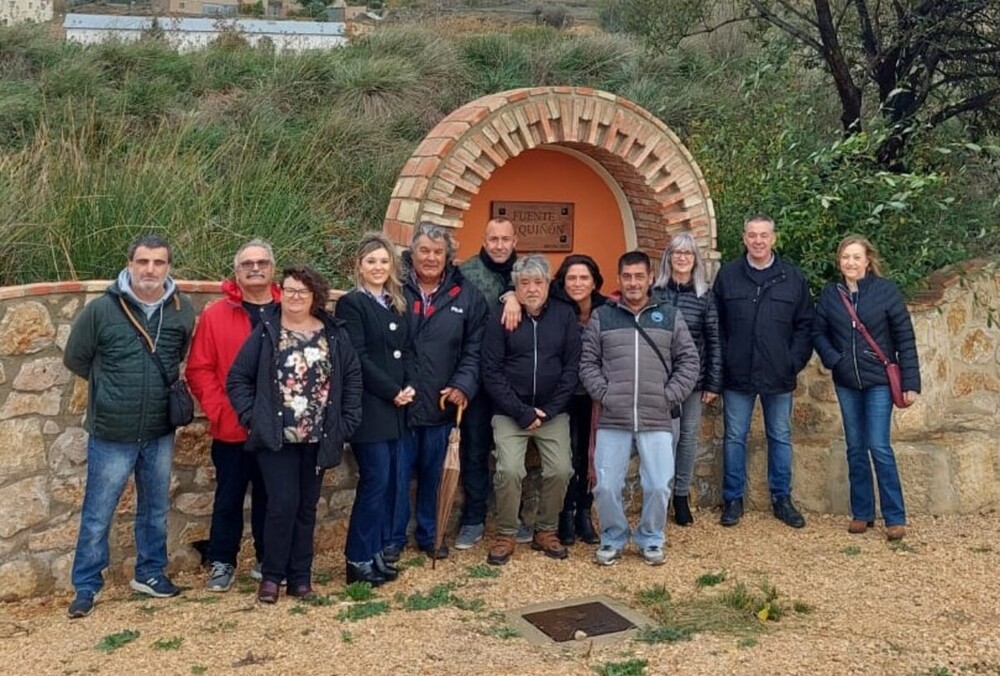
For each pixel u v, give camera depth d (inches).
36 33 360.8
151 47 363.3
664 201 240.7
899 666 152.1
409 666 150.5
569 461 203.2
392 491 195.3
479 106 223.0
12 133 291.3
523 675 147.4
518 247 245.9
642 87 391.2
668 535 224.4
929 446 240.5
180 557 197.2
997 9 289.3
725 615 174.6
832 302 222.5
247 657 153.3
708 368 224.7
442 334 195.0
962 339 268.1
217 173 278.8
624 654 156.8
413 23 462.3
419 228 195.8
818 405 247.1
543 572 197.5
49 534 184.7
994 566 201.5
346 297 188.4
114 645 157.9
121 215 226.5
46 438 183.2
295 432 171.3
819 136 320.2
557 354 199.8
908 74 294.7
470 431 207.5
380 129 330.3
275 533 175.5
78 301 185.3
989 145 267.1
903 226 265.4
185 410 174.6
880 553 210.5
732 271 228.1
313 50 380.2
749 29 427.5
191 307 179.6
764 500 243.9
